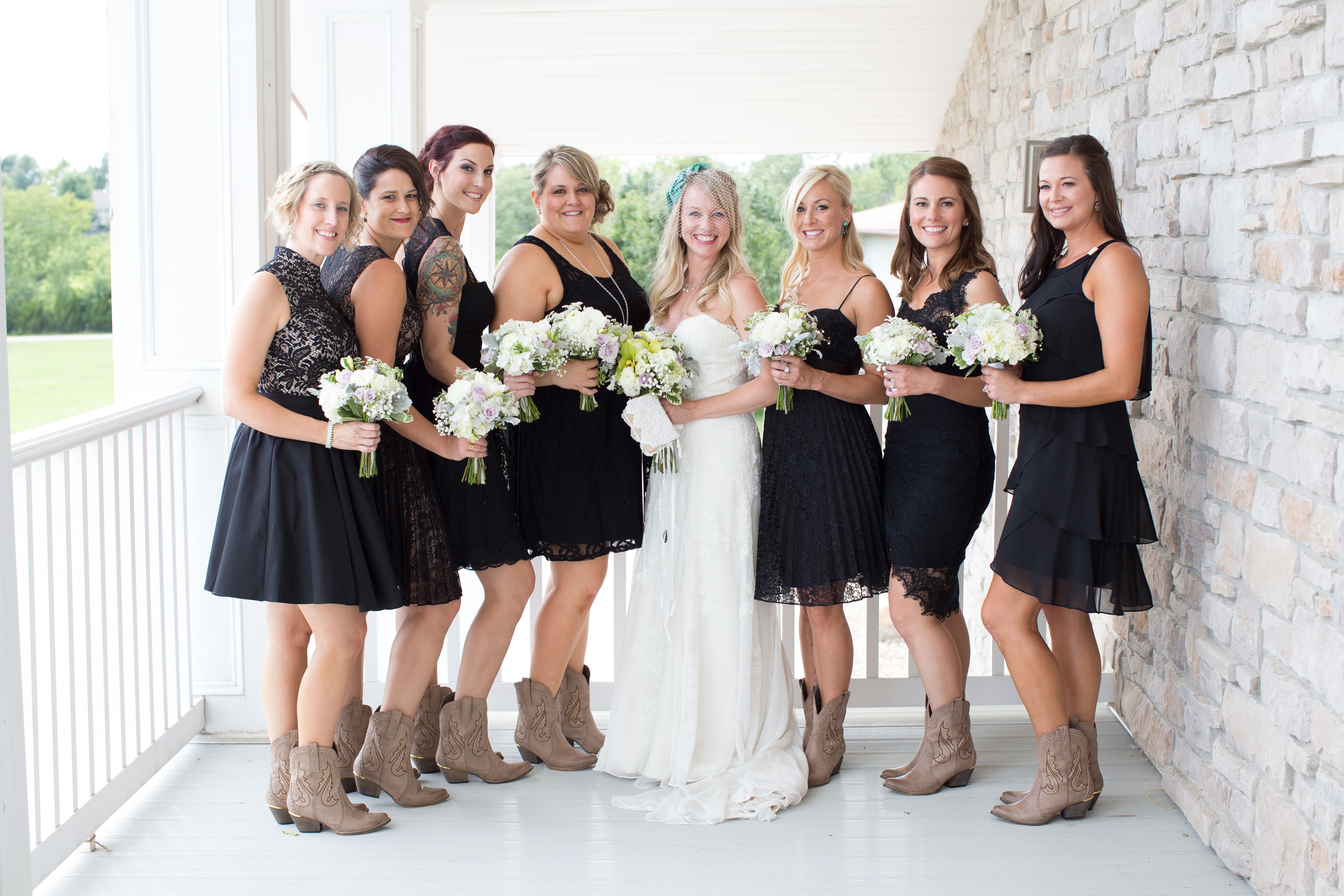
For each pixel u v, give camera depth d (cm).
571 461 305
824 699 312
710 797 291
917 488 293
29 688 300
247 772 320
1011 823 286
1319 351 226
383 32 457
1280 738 240
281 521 252
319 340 257
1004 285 608
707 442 301
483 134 307
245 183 334
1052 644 330
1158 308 329
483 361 282
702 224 302
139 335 339
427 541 282
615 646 356
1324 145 225
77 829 266
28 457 245
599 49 701
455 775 308
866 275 301
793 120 804
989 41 651
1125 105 370
